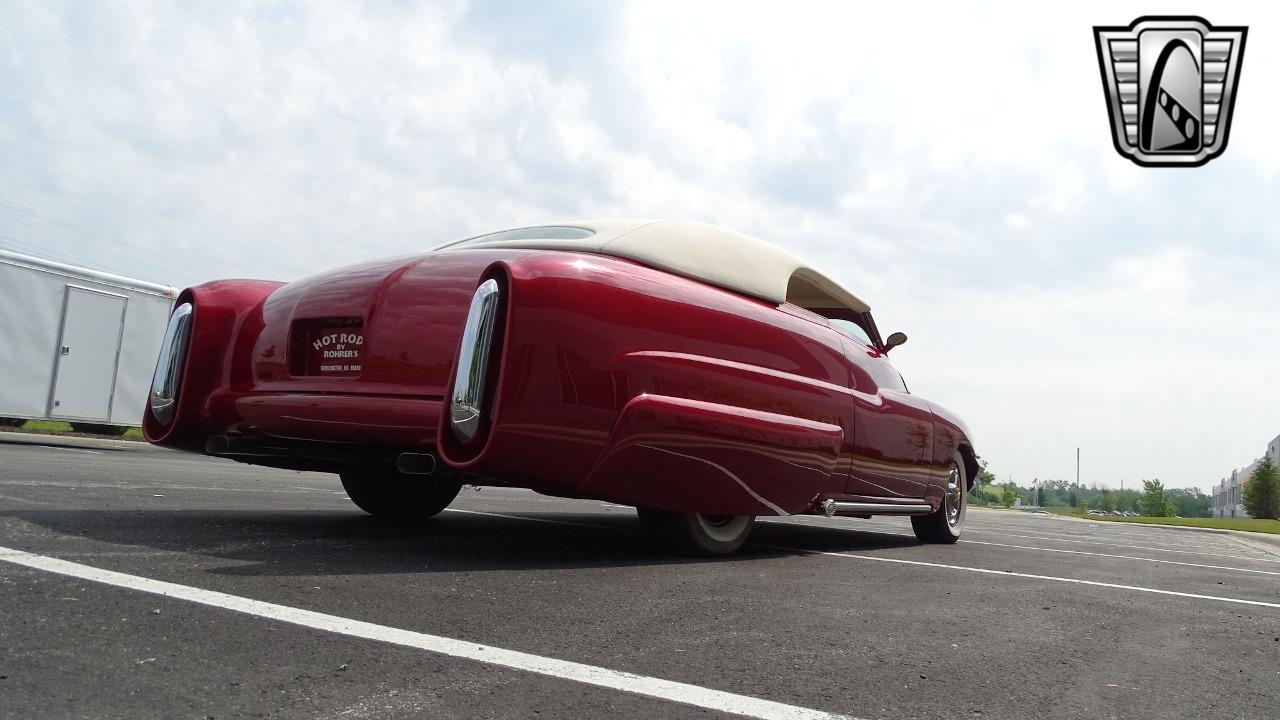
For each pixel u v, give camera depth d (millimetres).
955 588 3387
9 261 10180
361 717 1449
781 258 4102
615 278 3145
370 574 2643
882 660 2100
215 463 9305
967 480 6035
